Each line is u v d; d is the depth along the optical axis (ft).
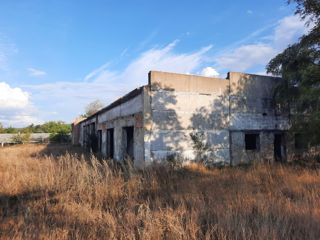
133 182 18.39
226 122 33.60
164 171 22.72
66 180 18.60
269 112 37.29
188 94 31.19
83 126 83.97
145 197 16.51
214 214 12.51
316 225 10.53
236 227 10.52
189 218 11.93
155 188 17.92
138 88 30.12
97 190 16.62
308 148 40.06
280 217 11.39
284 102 37.14
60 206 14.44
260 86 36.99
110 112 45.29
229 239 9.75
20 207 14.16
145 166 25.98
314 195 14.88
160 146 28.78
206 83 32.63
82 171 19.62
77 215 12.86
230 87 34.35
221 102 33.47
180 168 27.12
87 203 14.74
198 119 31.58
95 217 12.22
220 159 32.53
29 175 19.80
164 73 29.94
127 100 35.24
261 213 12.30
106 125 47.93
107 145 46.70
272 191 17.30
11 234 10.34
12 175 19.81
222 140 32.99
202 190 17.57
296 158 38.47
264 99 37.09
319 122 29.32
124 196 16.40
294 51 29.37
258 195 15.21
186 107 30.89
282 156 37.78
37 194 16.37
